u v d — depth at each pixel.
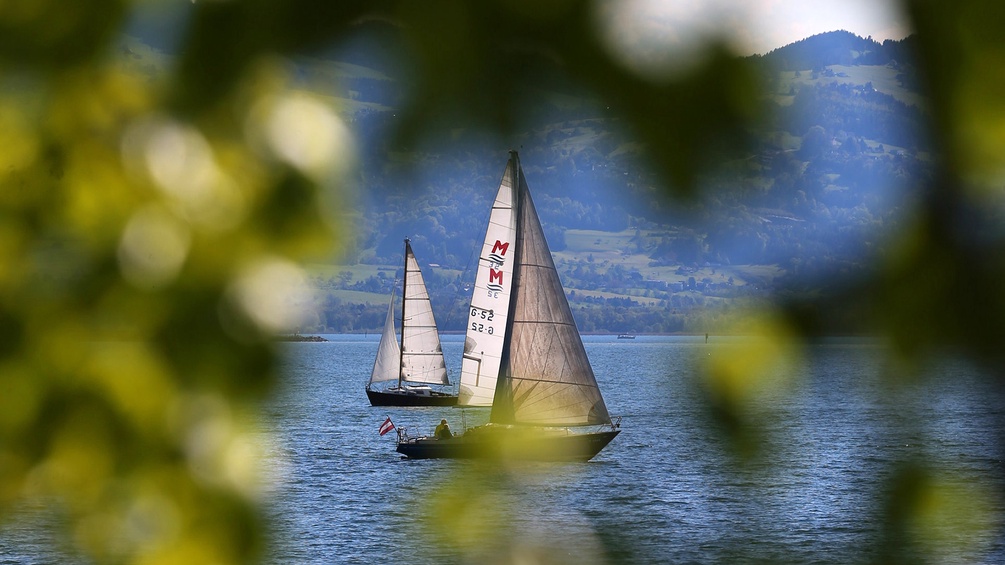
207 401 7.10
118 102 7.11
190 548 7.18
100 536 7.19
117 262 7.03
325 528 196.38
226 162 6.93
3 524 7.14
